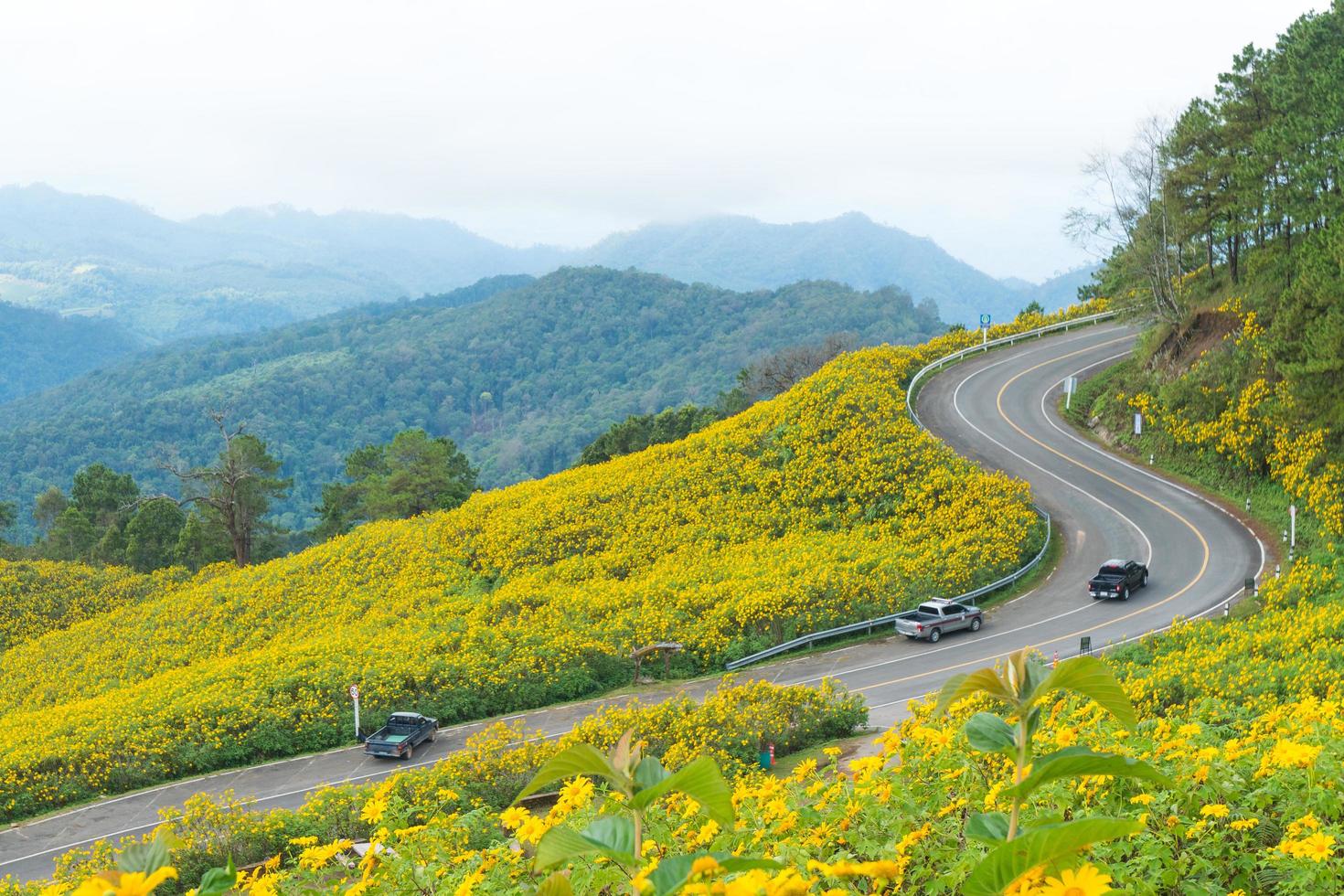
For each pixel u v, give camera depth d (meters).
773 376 112.69
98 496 99.00
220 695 36.81
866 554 45.56
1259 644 28.14
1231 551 43.00
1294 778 7.06
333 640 43.97
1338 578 35.81
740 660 38.88
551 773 3.03
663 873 2.98
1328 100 51.00
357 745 35.00
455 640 41.09
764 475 56.09
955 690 3.10
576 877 5.45
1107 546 45.47
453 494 84.81
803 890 3.01
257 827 22.77
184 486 81.75
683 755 24.36
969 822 3.08
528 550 55.00
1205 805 6.47
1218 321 54.72
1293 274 51.75
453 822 8.11
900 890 5.84
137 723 34.88
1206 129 56.19
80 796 32.09
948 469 51.81
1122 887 5.66
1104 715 10.39
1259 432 47.91
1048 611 40.28
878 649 38.62
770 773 25.27
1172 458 52.72
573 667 39.00
